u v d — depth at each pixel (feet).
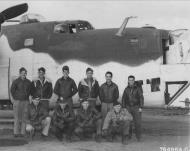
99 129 36.24
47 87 38.70
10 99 43.68
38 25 43.29
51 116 38.17
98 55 39.60
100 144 34.88
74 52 40.37
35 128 37.11
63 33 41.65
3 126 43.93
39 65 41.57
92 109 36.65
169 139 37.19
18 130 38.27
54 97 41.27
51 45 41.50
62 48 40.91
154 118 56.34
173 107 38.47
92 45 40.06
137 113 36.88
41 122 37.01
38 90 38.52
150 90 38.42
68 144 34.88
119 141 36.47
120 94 38.81
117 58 39.09
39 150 32.14
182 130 43.47
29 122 37.32
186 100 38.06
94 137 37.91
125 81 38.73
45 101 38.65
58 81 37.99
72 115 36.27
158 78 38.32
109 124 35.99
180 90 38.09
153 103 38.73
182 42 39.37
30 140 36.96
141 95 36.73
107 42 39.81
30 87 38.65
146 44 39.01
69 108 36.37
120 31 39.58
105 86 37.45
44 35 42.16
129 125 35.42
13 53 43.06
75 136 38.52
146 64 38.55
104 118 37.63
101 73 39.24
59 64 40.68
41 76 38.63
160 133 41.16
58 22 42.73
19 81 38.32
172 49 39.63
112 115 35.91
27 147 33.45
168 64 38.42
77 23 42.09
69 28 42.04
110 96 37.29
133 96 36.88
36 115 37.22
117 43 39.52
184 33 39.70
